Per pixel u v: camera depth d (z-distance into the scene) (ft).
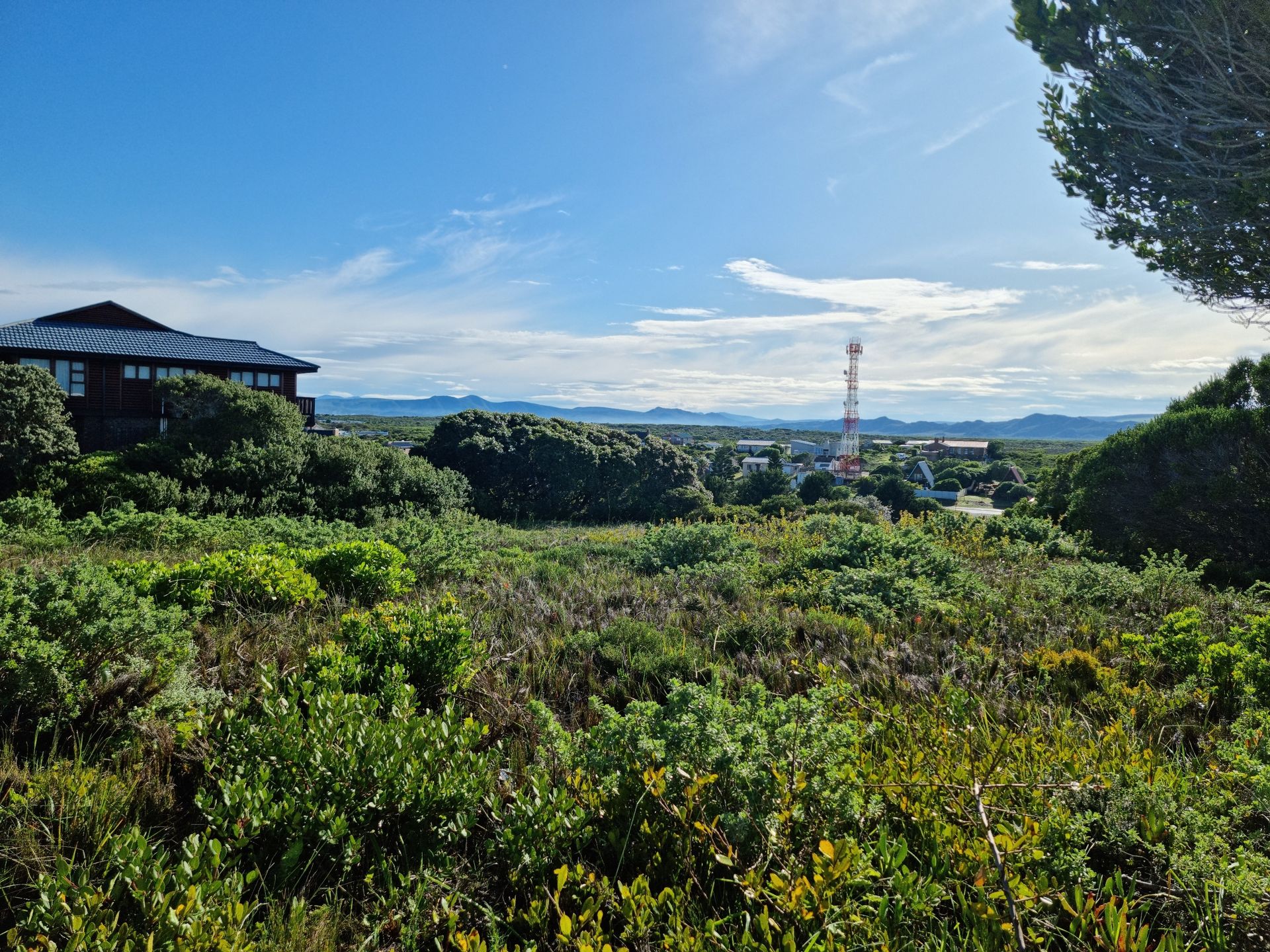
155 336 99.66
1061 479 50.34
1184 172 24.17
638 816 9.11
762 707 10.73
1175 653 16.89
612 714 10.30
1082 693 15.55
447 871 8.72
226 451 67.31
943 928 7.11
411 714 11.82
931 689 15.07
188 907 6.79
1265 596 28.86
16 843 8.37
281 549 26.20
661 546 34.14
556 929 7.81
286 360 105.50
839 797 8.59
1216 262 26.13
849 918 6.88
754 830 8.26
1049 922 7.20
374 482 69.21
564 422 105.60
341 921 7.87
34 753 10.21
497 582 26.35
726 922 7.43
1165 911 7.98
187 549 33.86
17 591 12.84
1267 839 8.65
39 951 6.51
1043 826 7.94
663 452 105.50
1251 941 7.16
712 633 20.07
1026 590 26.37
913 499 136.26
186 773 10.69
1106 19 24.43
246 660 15.53
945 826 8.47
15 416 61.67
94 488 56.18
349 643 15.66
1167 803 8.98
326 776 9.36
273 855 8.82
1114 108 25.70
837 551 30.60
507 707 13.92
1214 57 21.85
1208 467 36.14
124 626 12.31
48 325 92.89
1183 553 36.42
